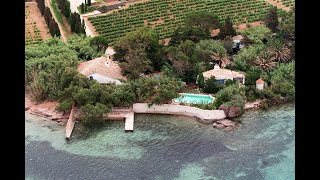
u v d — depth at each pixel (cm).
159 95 12169
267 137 11044
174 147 10769
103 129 11631
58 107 12112
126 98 12231
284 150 10481
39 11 18900
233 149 10612
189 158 10338
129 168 10038
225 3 18862
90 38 15362
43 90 12875
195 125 11700
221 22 17275
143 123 11850
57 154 10644
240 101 12006
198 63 13488
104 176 9806
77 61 13650
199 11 17175
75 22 16438
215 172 9794
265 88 12838
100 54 14600
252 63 13738
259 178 9550
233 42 14988
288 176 9581
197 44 14400
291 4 18762
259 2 18962
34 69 13388
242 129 11438
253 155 10344
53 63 13525
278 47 13975
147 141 11069
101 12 18400
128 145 10919
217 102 12112
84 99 11975
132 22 17412
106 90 12238
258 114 12088
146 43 14012
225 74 13088
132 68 13175
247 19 17500
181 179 9606
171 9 18388
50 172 10000
